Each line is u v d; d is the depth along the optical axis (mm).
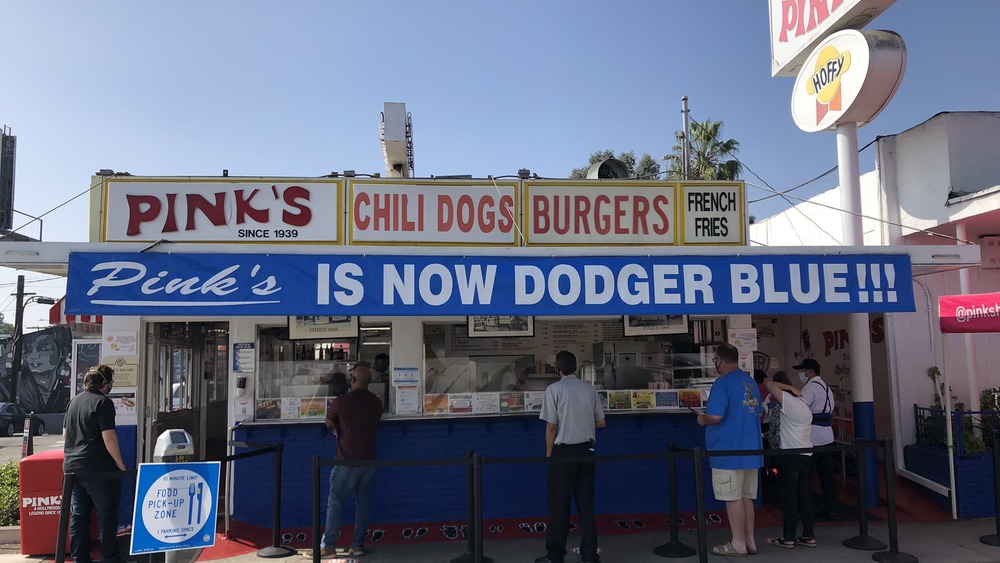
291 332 8156
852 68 8414
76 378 8812
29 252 5996
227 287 6082
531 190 8320
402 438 8062
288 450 7949
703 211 8469
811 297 6609
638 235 8383
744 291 6551
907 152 9852
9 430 26859
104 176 7945
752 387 6836
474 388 8258
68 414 6441
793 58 9930
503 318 8422
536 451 8164
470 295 6281
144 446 8148
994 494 7812
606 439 8312
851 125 8859
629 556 6840
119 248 6031
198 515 5250
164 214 7938
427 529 7734
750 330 8625
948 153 9133
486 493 8078
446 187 8227
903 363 9562
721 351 6902
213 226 7961
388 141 8773
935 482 8586
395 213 8148
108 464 6426
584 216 8344
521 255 6379
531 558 6781
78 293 5945
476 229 8219
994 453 7379
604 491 8234
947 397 8297
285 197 8047
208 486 5305
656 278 6473
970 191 9102
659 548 6891
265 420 7996
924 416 9352
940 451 8602
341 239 8062
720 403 6699
